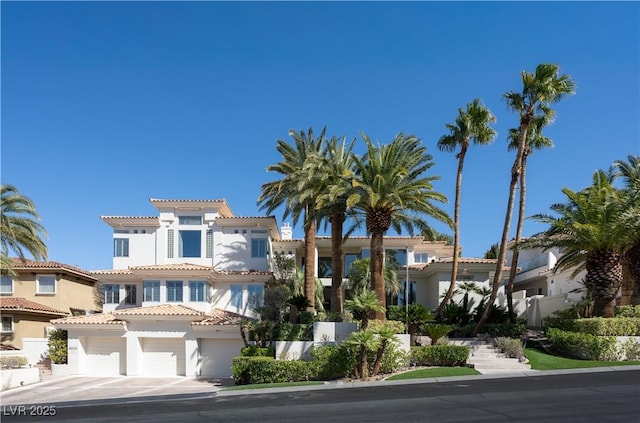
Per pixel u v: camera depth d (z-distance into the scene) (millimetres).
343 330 27203
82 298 45438
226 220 39281
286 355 27031
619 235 26734
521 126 30828
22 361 29531
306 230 34281
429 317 29438
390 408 15289
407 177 28453
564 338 26953
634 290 29344
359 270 40438
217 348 32875
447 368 24719
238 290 37812
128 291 38125
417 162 28891
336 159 33250
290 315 29828
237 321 31891
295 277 39531
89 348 33656
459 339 29625
